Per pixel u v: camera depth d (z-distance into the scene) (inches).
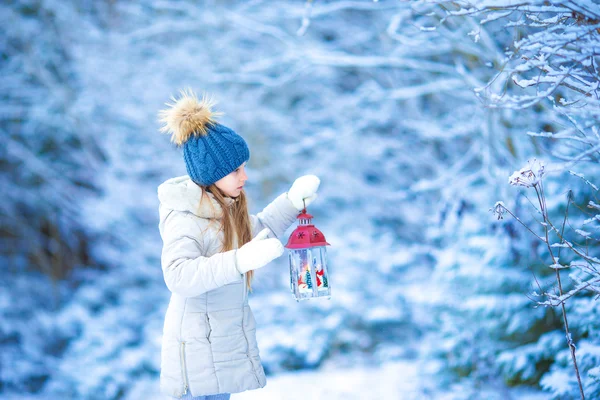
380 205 358.6
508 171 183.6
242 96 364.2
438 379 182.7
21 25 371.9
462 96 245.9
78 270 416.5
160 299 386.9
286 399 190.2
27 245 421.4
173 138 98.3
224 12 311.9
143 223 398.3
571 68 83.7
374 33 327.6
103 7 377.7
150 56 378.9
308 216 99.3
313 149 377.1
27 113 387.5
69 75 393.4
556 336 150.3
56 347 370.9
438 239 220.7
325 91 374.3
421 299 202.1
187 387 89.9
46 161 403.2
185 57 350.9
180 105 95.7
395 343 279.9
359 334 304.2
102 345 346.3
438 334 190.7
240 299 93.4
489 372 166.1
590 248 144.0
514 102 91.0
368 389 192.1
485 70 227.1
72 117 366.9
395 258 273.9
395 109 322.7
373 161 369.7
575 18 85.8
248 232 99.2
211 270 85.3
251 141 369.4
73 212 411.5
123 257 391.2
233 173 95.5
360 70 325.4
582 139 89.8
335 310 315.6
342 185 371.6
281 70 365.4
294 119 375.2
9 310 379.2
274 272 364.5
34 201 406.6
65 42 379.9
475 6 88.1
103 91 362.6
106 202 370.6
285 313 329.1
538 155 177.2
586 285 93.2
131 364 322.3
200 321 90.7
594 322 126.7
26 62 370.6
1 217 417.1
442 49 216.4
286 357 304.7
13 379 341.4
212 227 92.8
